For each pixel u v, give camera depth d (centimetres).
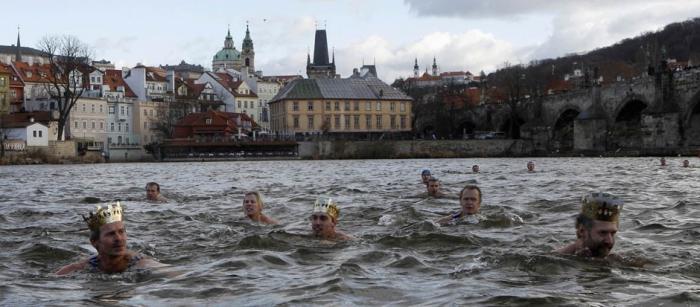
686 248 1625
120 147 15312
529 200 3062
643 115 13100
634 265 1381
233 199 3406
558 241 1767
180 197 3553
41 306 1102
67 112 14275
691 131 12550
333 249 1662
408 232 1934
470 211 2167
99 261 1404
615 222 1406
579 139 14775
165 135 17962
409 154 15975
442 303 1088
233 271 1385
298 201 3194
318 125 18638
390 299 1124
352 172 7288
